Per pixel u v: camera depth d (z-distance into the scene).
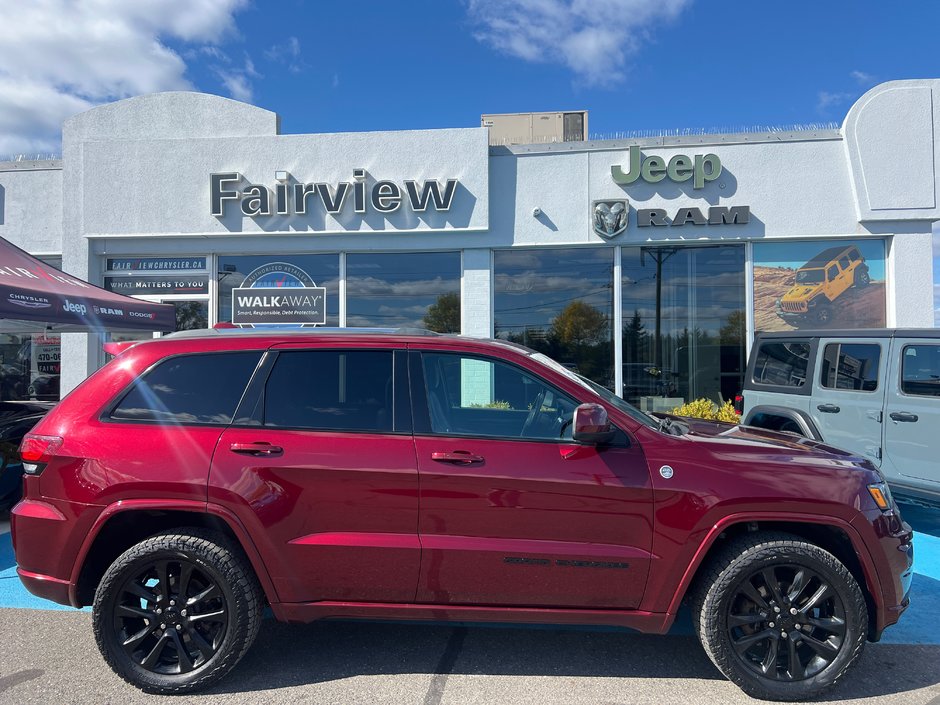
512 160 9.59
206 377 3.36
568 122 10.77
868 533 3.08
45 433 3.26
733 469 3.13
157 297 10.16
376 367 3.38
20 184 10.45
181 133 10.20
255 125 10.11
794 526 3.26
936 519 6.31
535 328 9.68
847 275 9.23
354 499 3.12
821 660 3.09
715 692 3.16
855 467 3.23
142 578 3.19
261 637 3.78
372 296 9.86
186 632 3.16
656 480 3.10
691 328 9.48
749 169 9.24
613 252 9.55
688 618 4.12
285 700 3.07
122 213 9.97
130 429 3.22
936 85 8.89
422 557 3.10
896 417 5.46
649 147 9.34
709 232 9.27
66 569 3.15
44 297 5.88
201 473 3.11
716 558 3.15
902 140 8.93
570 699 3.09
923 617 4.06
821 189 9.13
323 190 9.62
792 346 6.54
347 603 3.18
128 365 3.40
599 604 3.15
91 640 3.76
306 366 3.38
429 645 3.69
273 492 3.11
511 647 3.67
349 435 3.21
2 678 3.29
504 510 3.10
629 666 3.45
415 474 3.12
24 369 10.36
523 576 3.11
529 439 3.23
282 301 9.97
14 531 3.23
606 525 3.11
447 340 3.47
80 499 3.12
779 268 9.34
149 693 3.12
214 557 3.11
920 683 3.25
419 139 9.59
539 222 9.53
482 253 9.62
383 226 9.62
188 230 9.87
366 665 3.44
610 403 3.35
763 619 3.09
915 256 9.02
